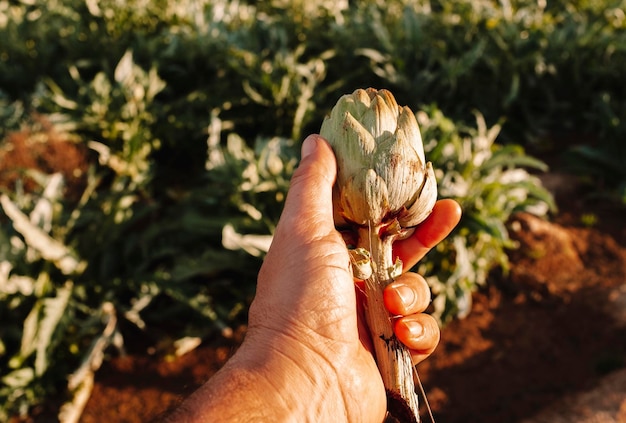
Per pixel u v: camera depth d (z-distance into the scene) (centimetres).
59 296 87
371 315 46
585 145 156
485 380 86
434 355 91
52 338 83
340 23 181
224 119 147
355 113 45
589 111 167
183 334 94
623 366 87
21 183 109
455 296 96
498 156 106
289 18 191
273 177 100
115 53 172
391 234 46
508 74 160
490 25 176
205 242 106
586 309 100
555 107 164
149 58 166
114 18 184
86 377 87
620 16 203
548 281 107
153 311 100
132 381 88
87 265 97
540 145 158
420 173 44
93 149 135
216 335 96
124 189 114
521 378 86
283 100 142
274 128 147
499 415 80
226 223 96
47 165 120
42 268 92
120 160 132
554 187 137
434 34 179
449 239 95
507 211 107
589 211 130
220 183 106
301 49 161
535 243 114
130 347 94
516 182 104
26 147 120
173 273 94
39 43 178
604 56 170
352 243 48
